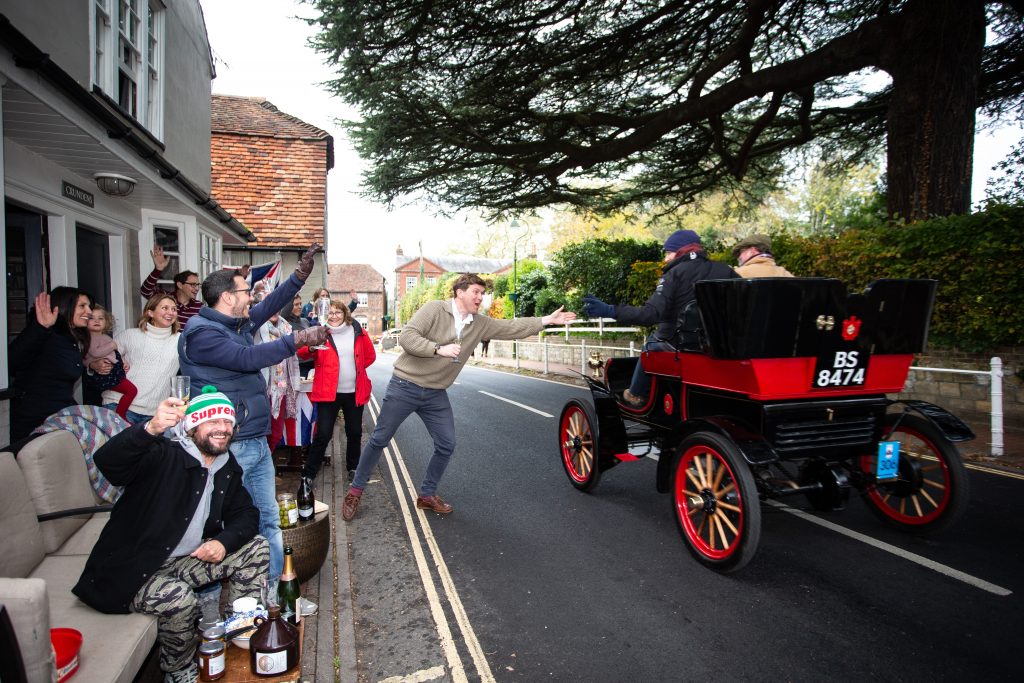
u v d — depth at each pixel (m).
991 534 4.20
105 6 5.83
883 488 4.30
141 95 6.77
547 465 6.62
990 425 7.34
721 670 2.82
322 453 5.60
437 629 3.28
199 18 8.97
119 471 2.61
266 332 5.21
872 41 10.37
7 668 1.68
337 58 11.16
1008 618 3.15
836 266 9.15
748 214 21.58
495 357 24.36
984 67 13.59
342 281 62.44
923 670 2.75
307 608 3.36
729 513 4.39
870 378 3.77
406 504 5.35
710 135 15.87
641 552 4.22
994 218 7.41
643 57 12.52
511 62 11.65
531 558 4.16
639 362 4.90
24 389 3.97
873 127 17.05
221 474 2.94
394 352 38.72
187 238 8.17
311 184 14.66
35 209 5.22
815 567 3.85
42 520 3.09
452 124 12.69
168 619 2.57
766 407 3.62
